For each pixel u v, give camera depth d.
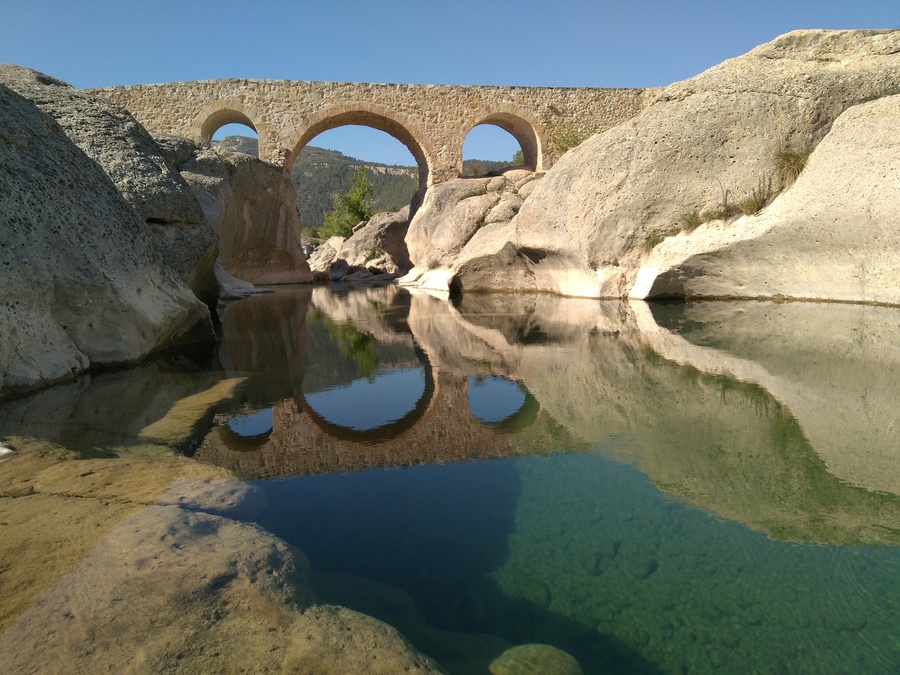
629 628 1.56
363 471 2.74
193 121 22.62
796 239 8.23
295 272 23.88
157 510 2.19
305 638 1.47
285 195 22.89
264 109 22.89
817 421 3.17
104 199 5.43
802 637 1.49
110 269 5.20
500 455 2.89
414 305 11.73
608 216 10.43
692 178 9.81
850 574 1.74
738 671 1.37
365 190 41.28
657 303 9.75
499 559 1.92
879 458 2.60
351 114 23.97
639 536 2.02
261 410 3.88
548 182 12.17
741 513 2.14
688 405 3.61
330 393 4.38
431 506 2.34
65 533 1.98
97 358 5.05
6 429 3.30
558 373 4.81
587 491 2.41
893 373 4.23
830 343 5.50
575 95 24.45
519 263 13.69
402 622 1.60
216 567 1.77
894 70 9.30
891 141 7.43
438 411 3.79
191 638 1.45
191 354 6.16
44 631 1.46
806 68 9.70
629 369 4.79
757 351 5.28
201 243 7.95
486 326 8.08
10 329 4.14
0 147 4.30
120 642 1.42
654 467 2.62
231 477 2.63
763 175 9.23
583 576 1.81
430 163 24.08
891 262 7.29
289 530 2.14
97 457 2.88
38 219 4.49
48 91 7.27
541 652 1.45
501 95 24.11
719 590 1.70
